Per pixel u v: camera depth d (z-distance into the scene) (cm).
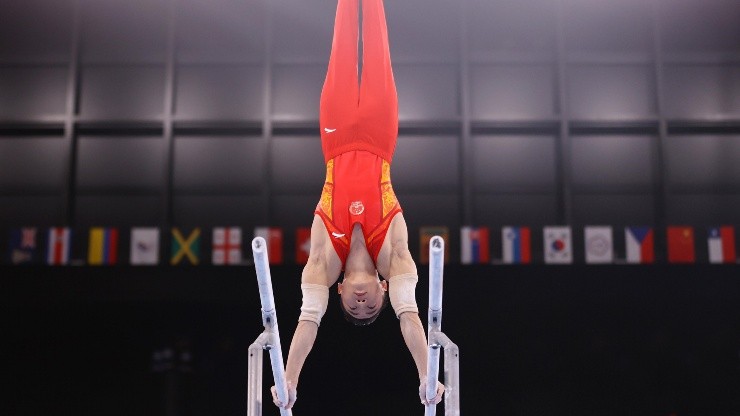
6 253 1347
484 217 1380
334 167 536
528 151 1401
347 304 500
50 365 1391
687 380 1354
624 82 1415
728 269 1177
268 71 1389
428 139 1408
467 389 1362
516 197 1388
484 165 1395
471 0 1440
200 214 1373
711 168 1391
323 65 1417
